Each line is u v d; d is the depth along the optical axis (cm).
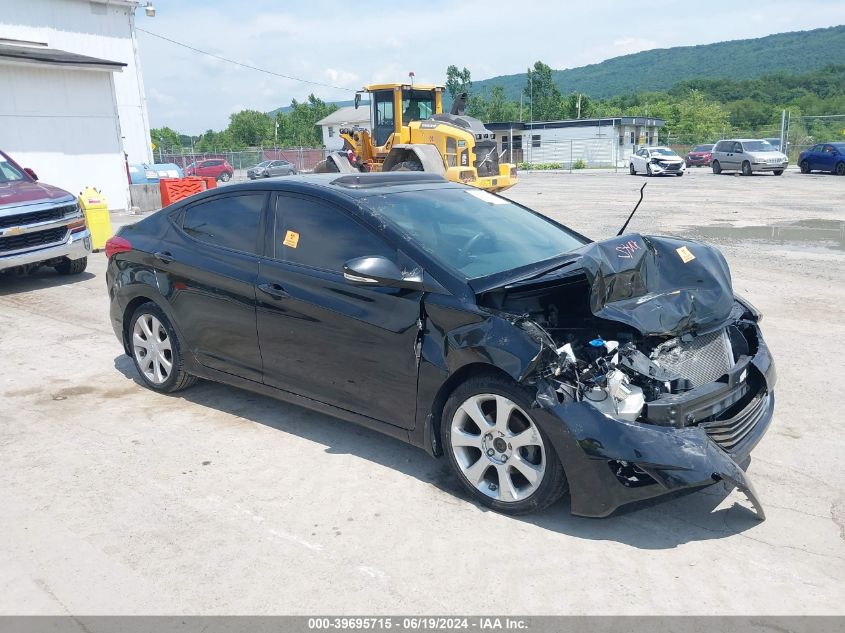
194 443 449
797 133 4056
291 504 372
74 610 291
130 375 584
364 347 396
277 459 425
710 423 341
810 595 293
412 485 391
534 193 2364
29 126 1698
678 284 387
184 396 533
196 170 4519
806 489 380
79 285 958
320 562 321
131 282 525
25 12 2484
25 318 780
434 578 308
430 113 1938
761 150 3178
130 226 552
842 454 420
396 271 373
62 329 732
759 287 846
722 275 399
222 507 370
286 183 456
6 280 997
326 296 410
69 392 545
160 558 326
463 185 514
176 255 494
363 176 470
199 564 321
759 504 326
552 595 295
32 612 290
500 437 351
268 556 326
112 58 2739
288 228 443
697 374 357
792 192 2181
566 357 333
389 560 321
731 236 1257
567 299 392
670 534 339
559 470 332
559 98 10544
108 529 351
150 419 489
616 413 320
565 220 1491
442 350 363
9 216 878
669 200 1978
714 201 1919
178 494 384
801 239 1214
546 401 329
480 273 388
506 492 354
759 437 363
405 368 380
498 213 478
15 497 383
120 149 1897
